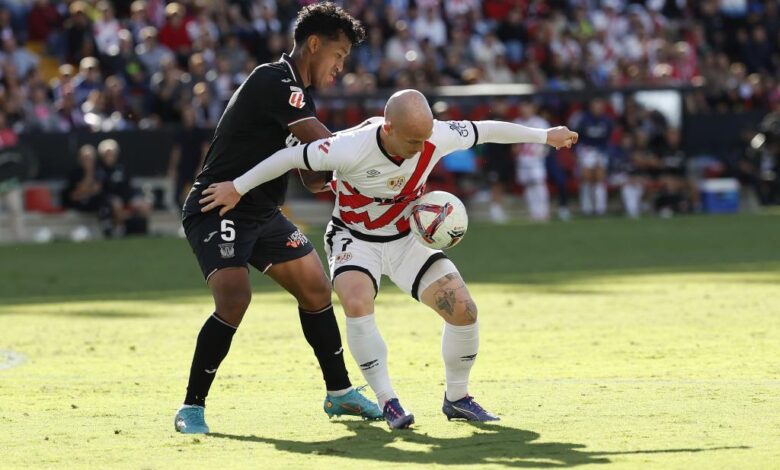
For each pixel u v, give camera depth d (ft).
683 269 183.11
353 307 77.77
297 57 79.97
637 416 78.38
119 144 263.08
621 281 168.55
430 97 286.25
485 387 91.15
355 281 78.48
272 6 313.32
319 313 81.46
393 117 74.02
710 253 208.85
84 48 289.94
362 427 77.92
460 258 208.13
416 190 78.28
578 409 81.46
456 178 294.05
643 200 310.65
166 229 268.82
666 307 139.03
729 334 116.88
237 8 305.12
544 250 220.02
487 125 80.02
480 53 321.73
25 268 203.41
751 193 317.42
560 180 298.76
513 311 138.41
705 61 339.98
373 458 68.03
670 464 64.64
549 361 103.55
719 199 309.63
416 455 68.64
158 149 265.75
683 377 93.45
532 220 293.23
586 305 142.61
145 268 200.75
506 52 336.49
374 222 79.15
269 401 87.97
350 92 282.15
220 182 79.15
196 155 269.03
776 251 210.18
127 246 239.50
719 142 314.14
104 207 259.39
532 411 81.25
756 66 362.53
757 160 314.96
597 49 342.23
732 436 71.46
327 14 79.41
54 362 108.47
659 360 102.58
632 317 131.23
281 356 109.70
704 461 65.16
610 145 303.48
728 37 367.86
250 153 79.25
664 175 309.01
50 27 301.84
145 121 273.13
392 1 335.06
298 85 78.79
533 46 331.57
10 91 262.47
